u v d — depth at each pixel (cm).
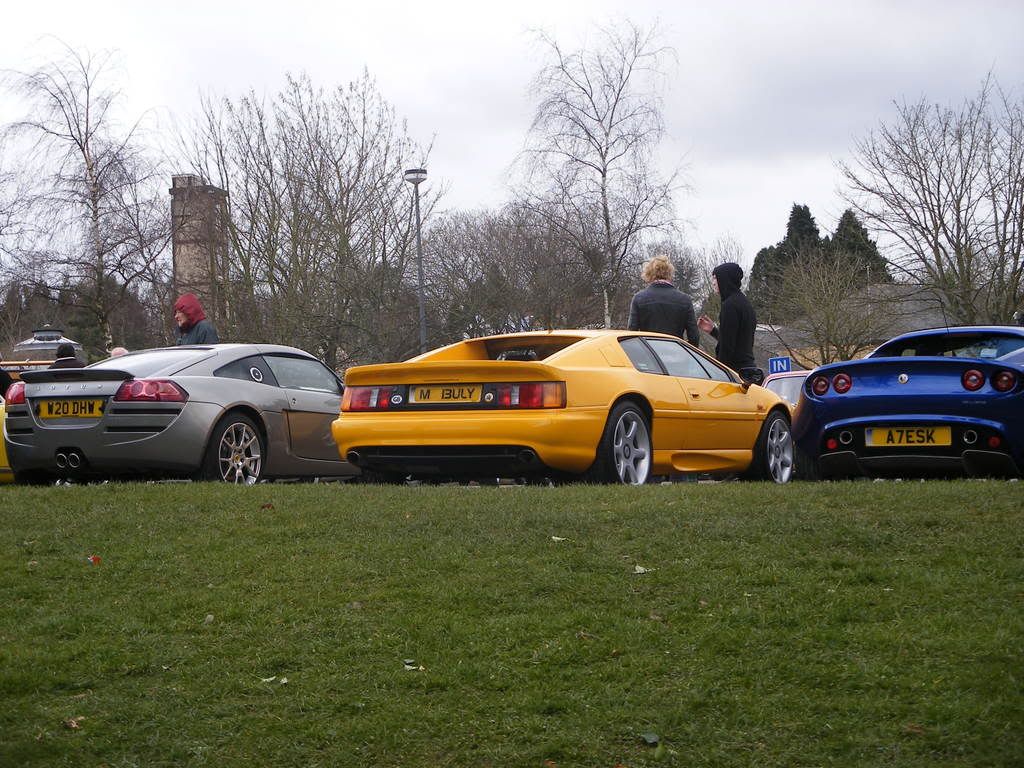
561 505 681
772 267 6022
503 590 507
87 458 1013
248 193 2969
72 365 1479
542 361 873
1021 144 3888
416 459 889
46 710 397
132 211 2983
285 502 723
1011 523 586
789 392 1653
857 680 393
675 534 588
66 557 594
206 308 2983
